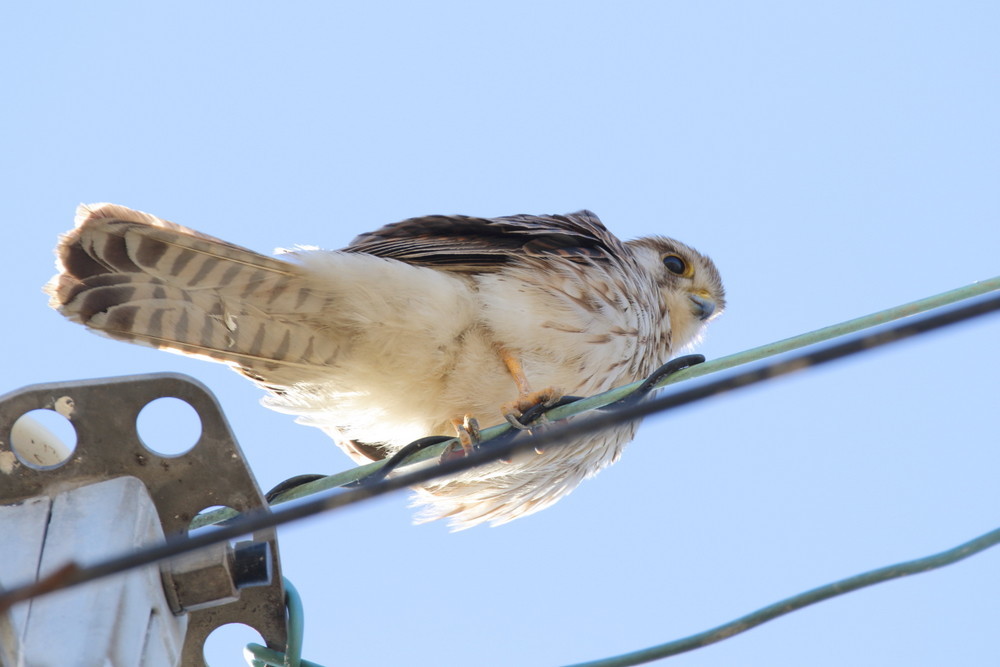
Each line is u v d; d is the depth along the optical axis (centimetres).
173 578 775
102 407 783
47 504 780
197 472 801
